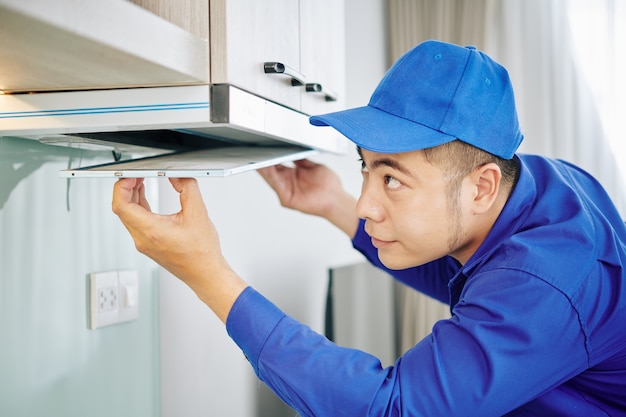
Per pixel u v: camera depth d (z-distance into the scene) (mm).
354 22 2730
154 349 1398
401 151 862
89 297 1206
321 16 1262
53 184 1116
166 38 729
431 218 916
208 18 811
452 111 897
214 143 1268
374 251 1430
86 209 1200
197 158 960
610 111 2709
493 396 830
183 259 912
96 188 1228
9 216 1023
